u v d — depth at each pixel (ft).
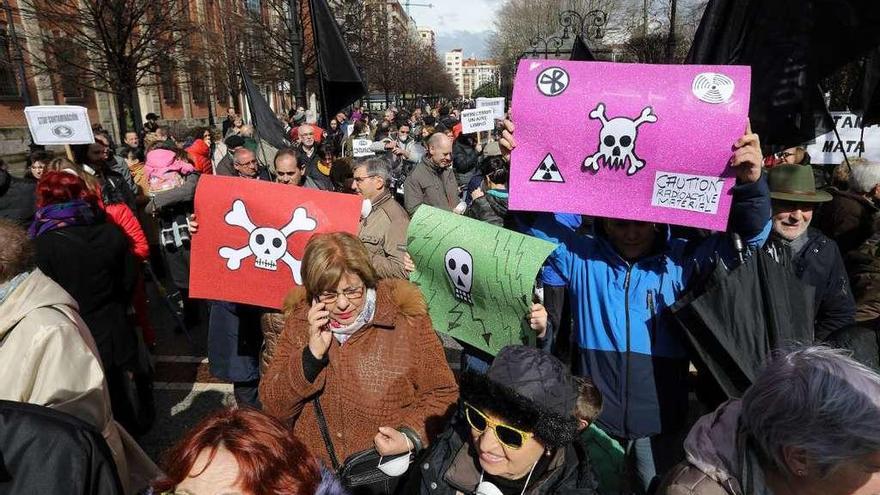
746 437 4.31
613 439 7.47
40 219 9.82
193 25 54.90
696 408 11.82
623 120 6.69
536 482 5.22
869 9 7.35
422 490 5.68
